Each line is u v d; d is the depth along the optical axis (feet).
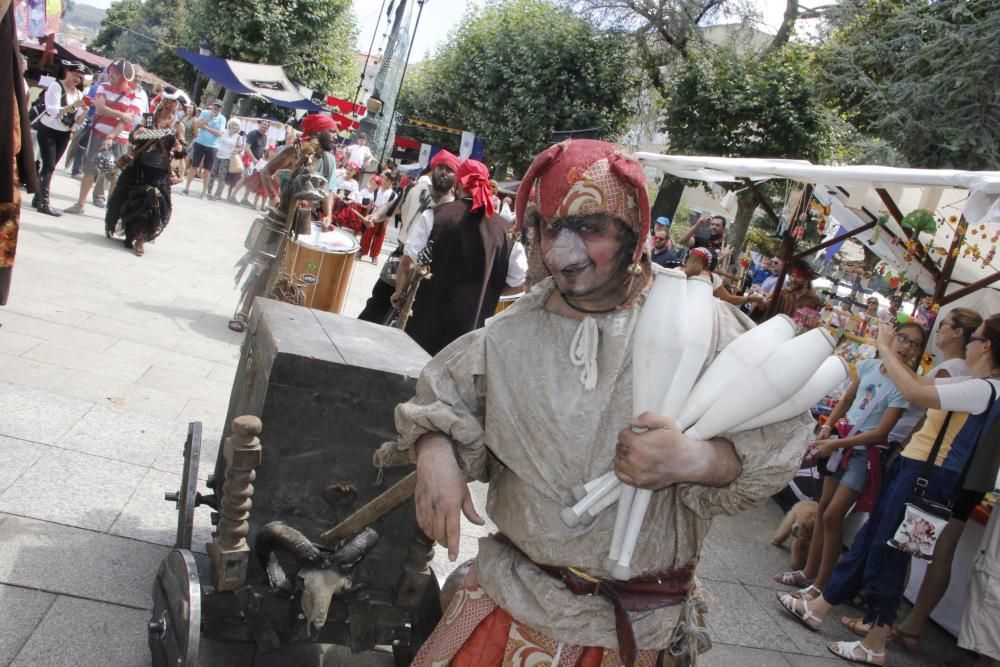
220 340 20.35
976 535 14.62
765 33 66.85
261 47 106.42
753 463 5.08
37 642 8.52
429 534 5.52
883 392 14.66
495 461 5.97
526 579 5.52
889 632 13.62
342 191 45.29
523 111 72.79
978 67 34.81
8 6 12.25
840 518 14.43
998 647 12.09
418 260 15.40
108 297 21.58
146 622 9.29
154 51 147.33
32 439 12.55
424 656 6.02
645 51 69.15
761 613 14.20
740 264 30.22
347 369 7.96
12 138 13.76
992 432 11.94
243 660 8.75
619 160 5.19
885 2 45.52
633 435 4.89
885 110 38.50
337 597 8.06
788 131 48.21
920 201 20.71
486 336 5.70
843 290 26.18
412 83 119.75
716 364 5.12
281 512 8.12
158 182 27.76
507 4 90.94
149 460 12.98
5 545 9.90
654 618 5.43
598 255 5.26
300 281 20.25
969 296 20.72
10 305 18.48
